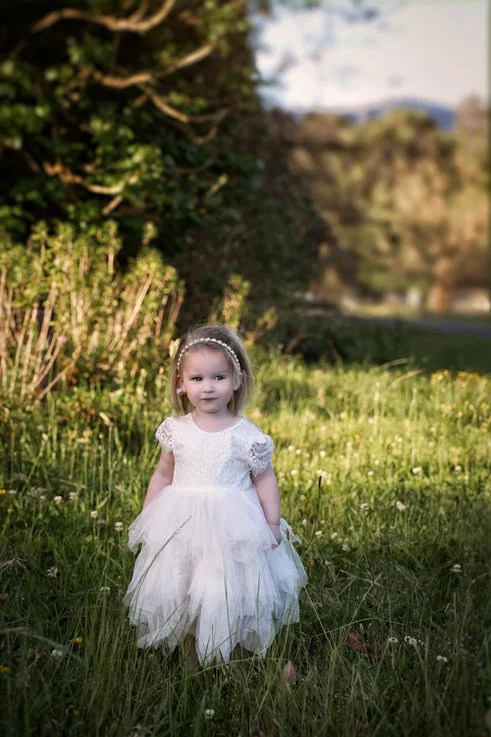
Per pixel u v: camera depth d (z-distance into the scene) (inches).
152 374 268.5
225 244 385.4
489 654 118.3
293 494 184.1
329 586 146.5
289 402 275.7
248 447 127.8
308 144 1694.1
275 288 396.2
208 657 118.6
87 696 109.0
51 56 377.4
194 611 120.4
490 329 1021.2
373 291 2066.9
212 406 129.3
